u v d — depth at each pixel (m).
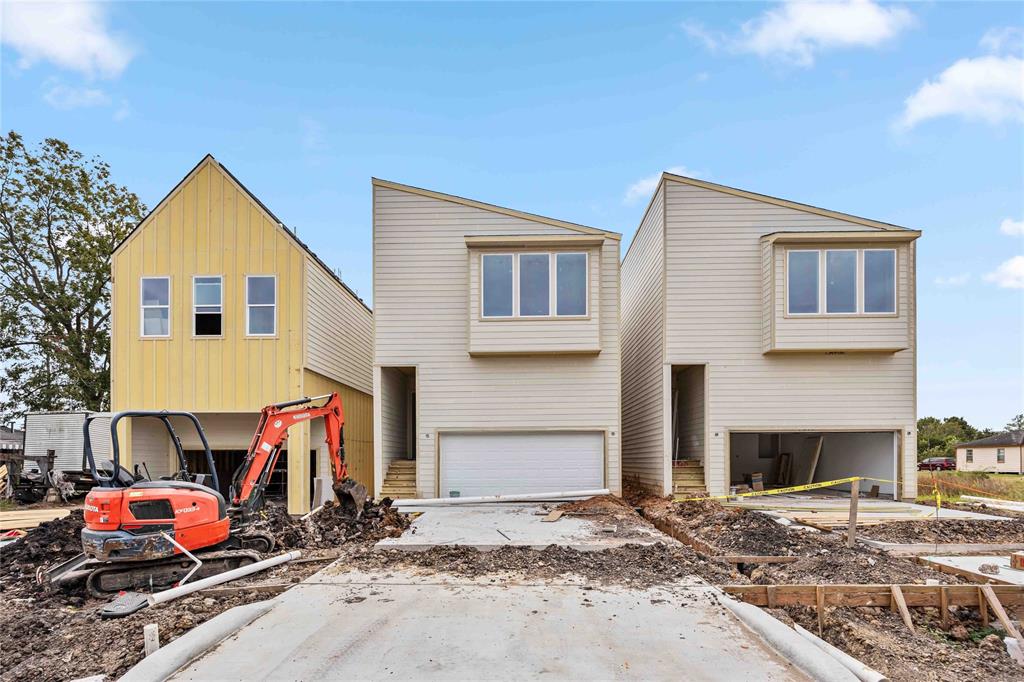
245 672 5.13
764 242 16.39
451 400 16.84
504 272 16.53
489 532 11.15
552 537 10.55
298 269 16.22
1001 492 22.41
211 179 16.47
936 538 10.62
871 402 16.20
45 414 20.41
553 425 16.69
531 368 16.83
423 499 16.09
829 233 15.88
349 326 20.34
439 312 16.98
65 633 6.55
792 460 21.38
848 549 9.39
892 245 15.98
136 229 16.45
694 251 16.67
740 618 6.41
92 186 26.02
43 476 19.11
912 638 6.37
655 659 5.36
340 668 5.19
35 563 9.81
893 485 16.36
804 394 16.33
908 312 15.98
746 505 14.77
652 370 17.84
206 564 8.80
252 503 10.69
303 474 15.89
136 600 7.42
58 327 25.89
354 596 7.20
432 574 8.14
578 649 5.57
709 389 16.44
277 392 16.02
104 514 8.27
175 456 16.61
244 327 16.17
